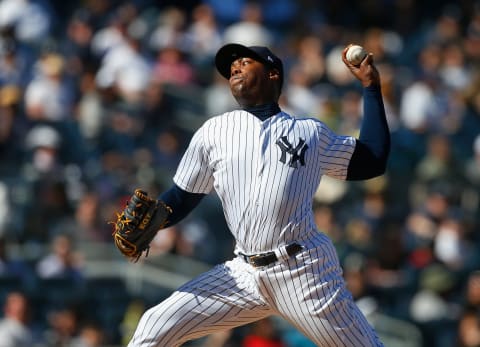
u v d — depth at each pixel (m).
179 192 19.91
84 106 47.09
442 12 65.62
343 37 60.38
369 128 20.03
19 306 38.00
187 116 49.09
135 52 50.28
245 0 58.66
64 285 39.97
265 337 37.47
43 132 44.88
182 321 19.45
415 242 46.22
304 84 51.78
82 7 57.66
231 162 19.23
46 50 52.06
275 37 57.50
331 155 19.62
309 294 19.09
